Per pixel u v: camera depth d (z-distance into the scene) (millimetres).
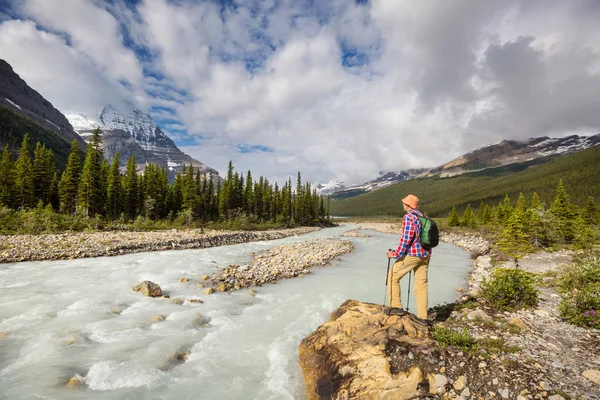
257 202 86375
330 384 5215
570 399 3926
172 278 14422
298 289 13336
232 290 12828
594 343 5973
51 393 5133
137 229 38969
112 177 54438
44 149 56719
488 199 165000
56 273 14531
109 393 5270
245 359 6664
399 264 6477
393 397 4500
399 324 6004
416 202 6508
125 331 7891
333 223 120438
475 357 5023
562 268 16047
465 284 15359
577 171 145000
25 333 7496
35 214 32062
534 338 6207
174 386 5578
